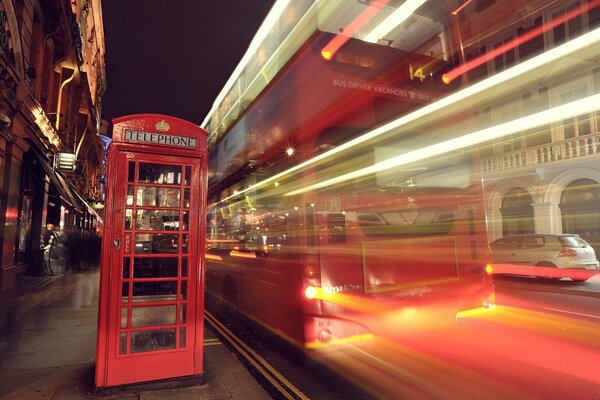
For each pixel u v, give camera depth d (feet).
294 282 15.48
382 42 17.03
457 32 18.52
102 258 12.71
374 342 15.93
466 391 12.76
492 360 15.65
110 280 12.71
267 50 19.81
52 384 13.12
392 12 17.42
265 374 15.02
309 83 15.67
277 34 18.78
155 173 13.56
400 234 16.11
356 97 16.24
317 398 12.67
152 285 13.24
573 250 39.45
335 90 15.99
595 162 56.18
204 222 14.03
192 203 13.93
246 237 22.03
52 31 46.34
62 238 52.11
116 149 13.12
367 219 15.69
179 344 13.29
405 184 16.48
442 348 16.71
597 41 55.36
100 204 99.25
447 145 17.52
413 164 16.66
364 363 15.79
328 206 15.17
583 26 57.62
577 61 57.82
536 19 64.18
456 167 17.57
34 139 42.93
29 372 14.30
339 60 16.21
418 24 17.84
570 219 59.77
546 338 18.60
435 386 13.26
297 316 15.16
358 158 15.85
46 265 47.96
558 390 12.68
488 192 71.41
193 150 14.02
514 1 66.44
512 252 43.86
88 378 13.69
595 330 20.04
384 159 16.33
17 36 34.01
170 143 13.69
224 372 14.52
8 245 35.50
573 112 58.85
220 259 27.91
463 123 17.99
